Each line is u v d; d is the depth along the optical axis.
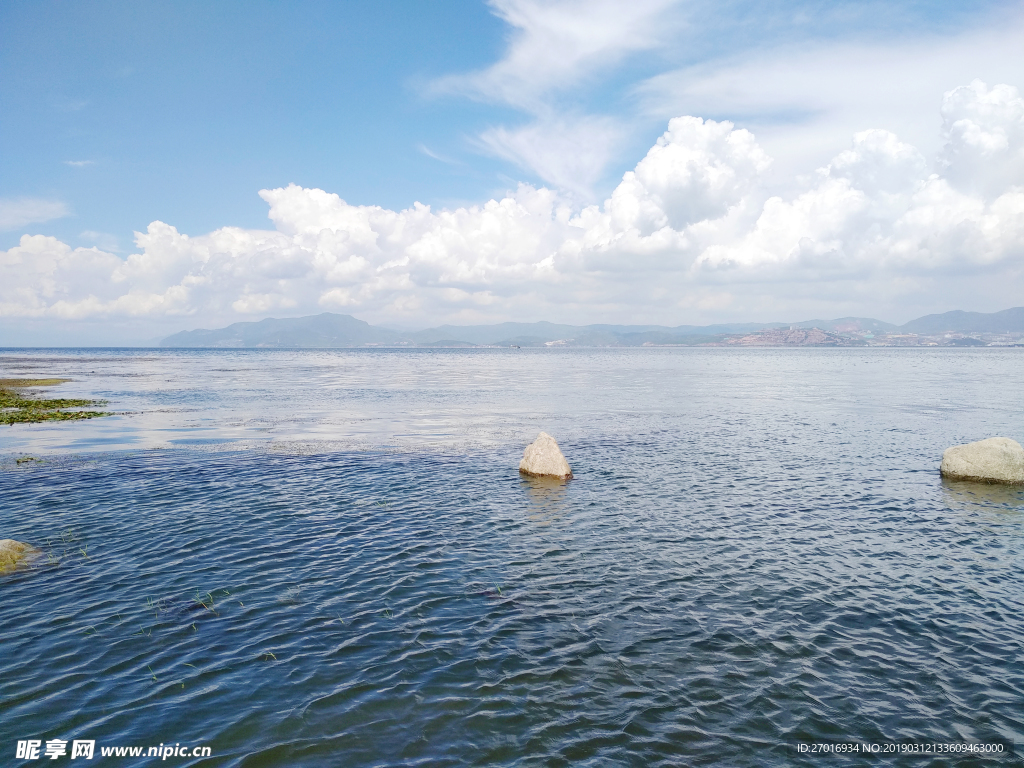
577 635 11.98
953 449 26.00
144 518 19.44
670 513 20.47
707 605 13.38
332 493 22.91
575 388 77.25
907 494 23.05
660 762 8.47
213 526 18.64
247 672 10.52
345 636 11.84
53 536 17.59
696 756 8.61
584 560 16.05
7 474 25.83
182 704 9.59
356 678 10.38
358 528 18.61
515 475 26.19
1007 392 67.38
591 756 8.57
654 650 11.45
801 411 49.84
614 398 62.69
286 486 23.95
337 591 13.95
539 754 8.59
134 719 9.20
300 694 9.91
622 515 20.20
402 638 11.79
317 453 31.02
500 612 12.95
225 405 56.00
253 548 16.72
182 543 17.05
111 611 12.78
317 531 18.28
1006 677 10.67
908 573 15.31
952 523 19.45
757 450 32.03
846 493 23.17
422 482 24.80
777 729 9.23
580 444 33.91
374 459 29.52
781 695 10.09
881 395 64.56
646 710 9.62
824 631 12.27
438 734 8.98
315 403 57.78
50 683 10.09
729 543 17.45
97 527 18.44
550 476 25.55
